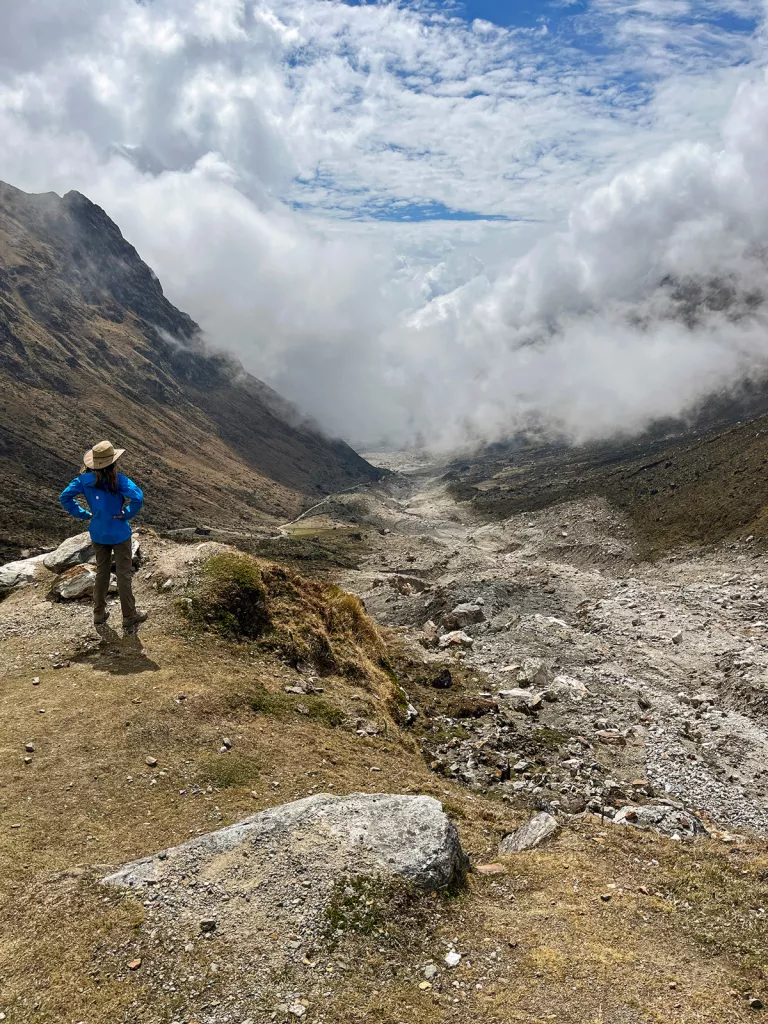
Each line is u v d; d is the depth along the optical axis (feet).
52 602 60.54
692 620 146.92
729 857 35.58
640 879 33.06
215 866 28.09
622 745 73.20
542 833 37.73
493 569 277.85
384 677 68.13
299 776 40.45
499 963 24.99
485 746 62.44
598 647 119.14
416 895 27.68
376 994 22.79
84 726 41.16
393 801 32.96
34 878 27.71
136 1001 21.77
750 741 80.79
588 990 23.68
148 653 51.62
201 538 610.24
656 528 366.02
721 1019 22.66
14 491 599.57
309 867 28.02
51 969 22.89
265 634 58.95
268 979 22.81
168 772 38.01
